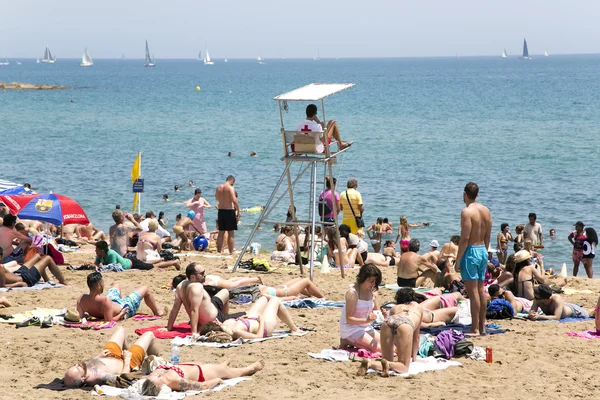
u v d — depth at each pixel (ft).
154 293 61.52
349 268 77.30
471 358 43.55
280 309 48.19
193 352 43.55
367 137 251.80
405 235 104.27
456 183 159.94
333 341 46.52
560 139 237.66
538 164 185.47
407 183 160.15
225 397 35.94
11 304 55.52
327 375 39.65
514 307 55.72
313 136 67.62
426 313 49.73
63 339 46.06
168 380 36.24
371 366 40.55
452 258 75.36
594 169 176.04
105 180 164.35
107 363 38.06
